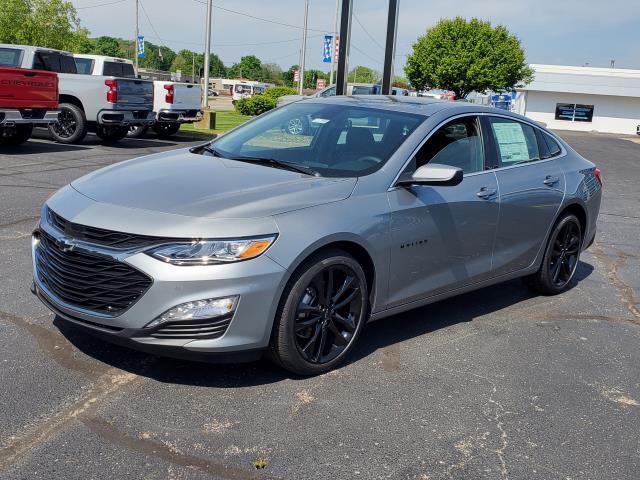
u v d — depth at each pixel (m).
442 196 4.59
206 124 22.03
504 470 3.23
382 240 4.17
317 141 4.77
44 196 8.70
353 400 3.79
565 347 4.90
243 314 3.54
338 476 3.06
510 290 6.28
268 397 3.73
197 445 3.21
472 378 4.22
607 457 3.42
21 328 4.38
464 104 5.26
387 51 17.05
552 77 54.44
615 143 37.31
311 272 3.78
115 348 4.18
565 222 5.91
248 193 3.85
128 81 15.02
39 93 12.70
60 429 3.26
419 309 5.48
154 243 3.45
